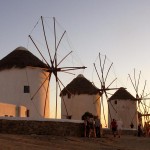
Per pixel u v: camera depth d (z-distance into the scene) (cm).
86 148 1966
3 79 3475
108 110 6003
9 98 3438
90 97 5000
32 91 3462
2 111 2894
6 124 2308
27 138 2027
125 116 6159
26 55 3522
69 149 1842
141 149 2188
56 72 3450
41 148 1716
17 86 3438
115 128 3141
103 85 5078
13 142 1762
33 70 3484
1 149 1520
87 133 2669
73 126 2586
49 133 2439
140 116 6731
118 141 2686
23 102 3419
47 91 3562
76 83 5075
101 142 2394
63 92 5088
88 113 4688
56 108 3191
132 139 3031
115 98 6219
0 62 3525
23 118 2362
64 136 2441
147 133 4241
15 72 3456
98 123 2819
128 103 6200
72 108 4997
